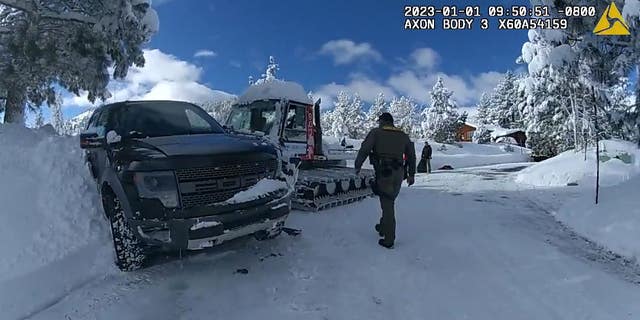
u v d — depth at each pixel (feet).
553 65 27.58
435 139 173.68
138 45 30.89
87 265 14.67
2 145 18.29
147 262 15.62
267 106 30.91
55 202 16.15
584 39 26.78
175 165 13.80
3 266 13.28
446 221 23.16
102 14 28.96
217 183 14.25
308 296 12.83
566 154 62.13
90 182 17.52
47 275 13.56
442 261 16.01
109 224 16.26
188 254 16.80
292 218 23.07
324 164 35.70
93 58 29.58
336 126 232.94
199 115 20.30
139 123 18.22
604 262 15.88
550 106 115.24
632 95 31.17
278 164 16.60
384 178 18.01
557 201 29.68
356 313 11.68
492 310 11.77
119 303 12.48
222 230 13.83
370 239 19.20
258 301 12.55
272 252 17.07
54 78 36.24
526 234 20.18
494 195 33.81
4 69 30.35
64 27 30.55
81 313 11.90
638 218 18.37
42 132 22.16
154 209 13.51
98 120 19.99
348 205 28.02
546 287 13.38
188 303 12.48
